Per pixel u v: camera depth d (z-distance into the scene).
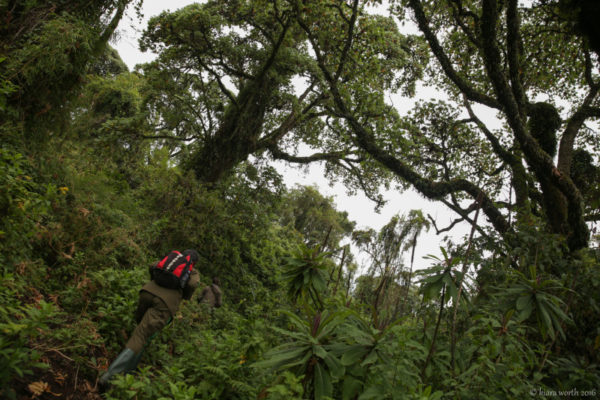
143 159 12.14
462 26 11.97
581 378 3.89
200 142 14.52
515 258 6.16
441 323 4.45
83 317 4.02
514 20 9.67
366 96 13.20
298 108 14.79
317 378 2.50
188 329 5.44
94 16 7.01
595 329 4.61
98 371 3.43
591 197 9.12
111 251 5.84
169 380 3.30
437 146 14.29
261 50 14.22
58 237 4.95
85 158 7.73
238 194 12.38
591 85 11.71
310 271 3.47
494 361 3.52
